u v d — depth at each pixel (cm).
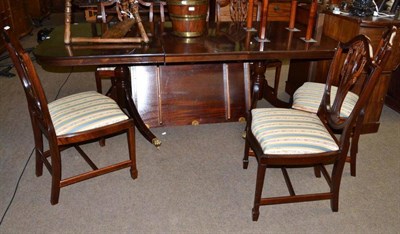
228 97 274
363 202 194
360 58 162
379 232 174
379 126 278
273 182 210
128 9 252
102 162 225
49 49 190
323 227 176
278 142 163
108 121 183
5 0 463
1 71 375
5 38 154
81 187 200
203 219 179
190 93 270
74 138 176
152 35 228
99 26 244
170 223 176
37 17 620
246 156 216
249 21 245
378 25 226
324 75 280
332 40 228
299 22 282
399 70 296
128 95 252
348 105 202
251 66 278
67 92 335
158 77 265
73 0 425
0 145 242
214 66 271
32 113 187
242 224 177
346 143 165
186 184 206
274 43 217
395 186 208
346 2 264
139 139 254
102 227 172
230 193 199
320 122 184
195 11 217
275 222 179
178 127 271
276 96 311
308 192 202
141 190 199
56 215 179
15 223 173
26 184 202
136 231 171
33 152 235
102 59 182
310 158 163
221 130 269
